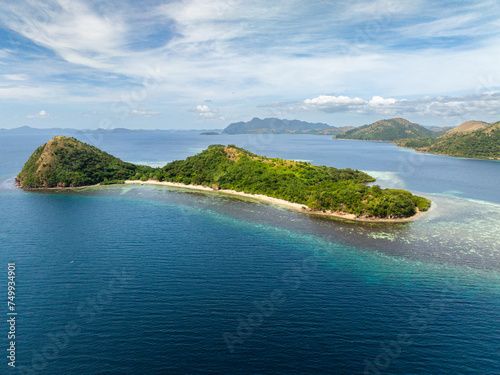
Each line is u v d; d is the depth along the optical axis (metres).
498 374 40.75
